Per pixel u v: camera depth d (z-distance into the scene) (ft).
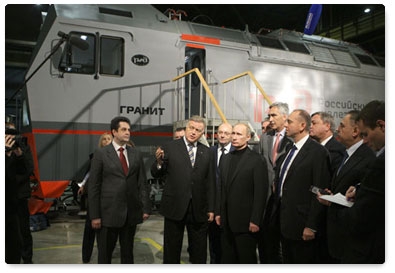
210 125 20.10
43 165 17.84
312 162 9.26
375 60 32.58
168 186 11.19
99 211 10.47
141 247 15.85
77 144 18.70
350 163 8.62
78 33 19.13
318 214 8.71
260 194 9.82
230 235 10.44
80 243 16.20
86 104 19.04
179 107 21.57
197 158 11.25
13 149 10.80
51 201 18.08
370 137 6.58
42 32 19.51
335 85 28.50
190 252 13.04
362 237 6.53
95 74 19.35
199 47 22.62
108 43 20.04
